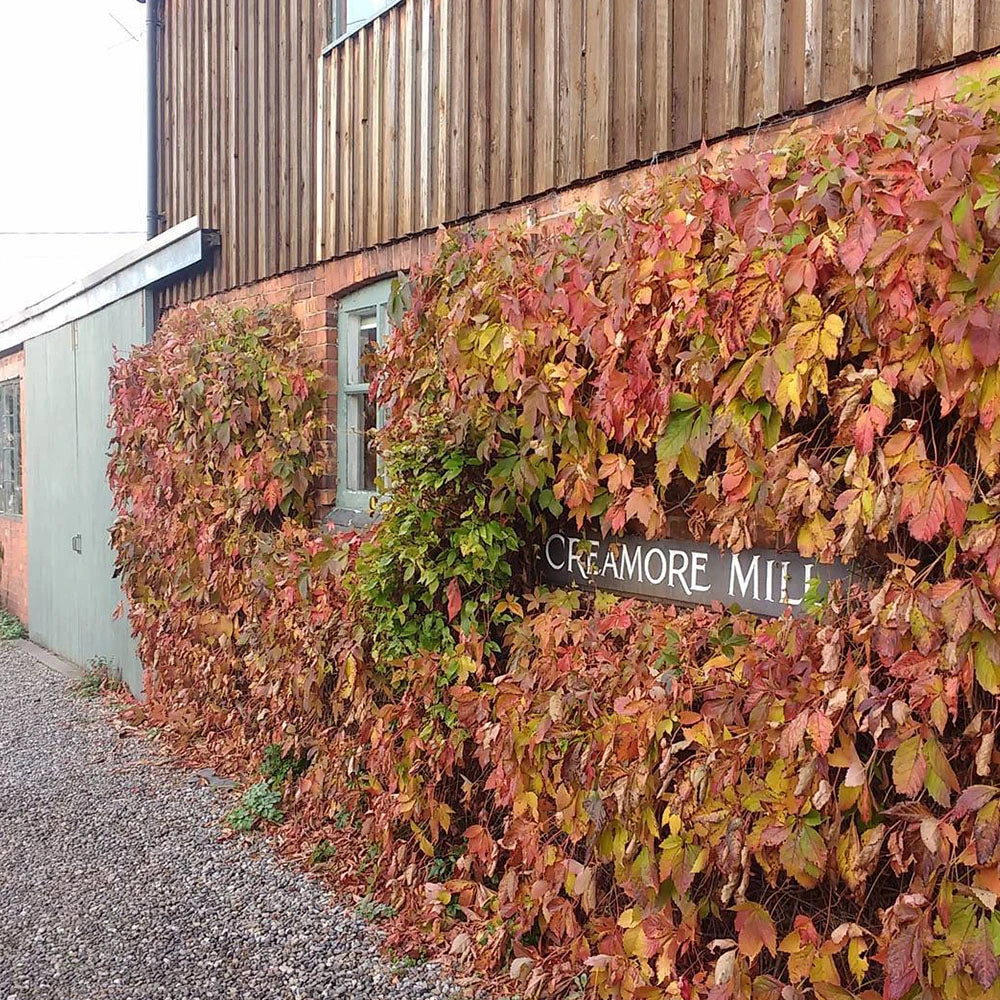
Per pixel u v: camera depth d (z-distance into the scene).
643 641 2.97
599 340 3.00
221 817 4.98
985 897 2.07
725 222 2.58
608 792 2.89
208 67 6.70
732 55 3.16
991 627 2.05
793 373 2.40
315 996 3.33
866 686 2.24
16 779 5.68
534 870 3.29
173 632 6.45
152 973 3.49
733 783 2.53
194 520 5.93
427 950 3.59
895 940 2.16
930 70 2.62
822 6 2.88
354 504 5.33
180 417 6.00
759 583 2.88
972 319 2.02
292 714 4.99
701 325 2.67
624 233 3.01
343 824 4.52
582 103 3.75
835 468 2.44
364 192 5.09
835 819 2.37
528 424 3.30
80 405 8.78
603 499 3.27
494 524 3.54
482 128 4.26
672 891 2.80
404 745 3.85
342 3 5.36
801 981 2.49
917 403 2.33
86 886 4.23
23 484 11.06
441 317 3.78
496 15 4.18
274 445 5.38
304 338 5.62
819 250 2.35
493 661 3.66
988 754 2.10
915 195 2.13
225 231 6.47
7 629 10.86
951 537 2.21
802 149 2.55
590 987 3.08
